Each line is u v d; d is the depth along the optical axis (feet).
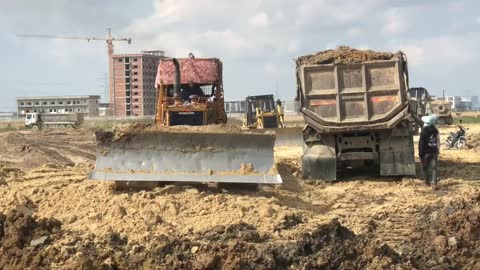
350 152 44.11
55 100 390.01
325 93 43.73
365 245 25.80
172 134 36.68
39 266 25.68
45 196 35.35
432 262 25.80
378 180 43.96
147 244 27.37
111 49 392.27
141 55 346.33
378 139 43.80
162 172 36.09
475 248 26.91
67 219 31.40
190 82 58.49
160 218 30.71
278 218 30.86
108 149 36.65
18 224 28.94
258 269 24.54
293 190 39.42
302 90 44.06
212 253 25.27
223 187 36.65
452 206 31.68
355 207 35.32
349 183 42.91
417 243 28.09
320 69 44.04
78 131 149.07
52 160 77.10
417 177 44.34
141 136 36.73
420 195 38.04
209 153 36.76
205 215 31.48
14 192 36.01
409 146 43.32
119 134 36.73
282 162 48.75
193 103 54.75
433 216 31.40
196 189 34.88
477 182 42.11
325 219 31.99
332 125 43.42
